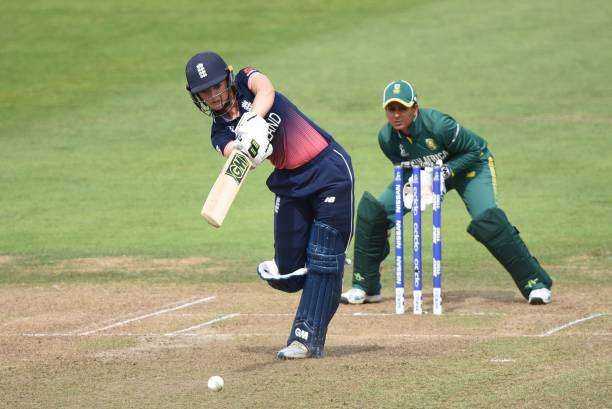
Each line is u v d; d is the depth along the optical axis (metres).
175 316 29.25
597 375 20.55
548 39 88.94
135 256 40.81
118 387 20.64
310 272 22.70
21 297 32.88
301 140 22.00
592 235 42.88
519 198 50.66
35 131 68.62
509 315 28.86
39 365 22.84
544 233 43.47
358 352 23.62
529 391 19.50
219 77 21.23
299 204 22.56
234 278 36.34
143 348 24.59
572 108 71.12
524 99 73.62
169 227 46.72
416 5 101.81
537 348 23.48
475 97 74.25
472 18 96.38
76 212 50.00
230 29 93.88
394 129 31.33
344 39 90.50
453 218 48.34
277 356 22.84
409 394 19.52
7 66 84.00
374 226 31.58
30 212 50.03
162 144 65.50
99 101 75.94
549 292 30.55
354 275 32.16
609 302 30.55
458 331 26.53
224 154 22.05
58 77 81.75
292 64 83.31
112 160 61.59
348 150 62.19
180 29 93.81
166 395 19.88
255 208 51.00
